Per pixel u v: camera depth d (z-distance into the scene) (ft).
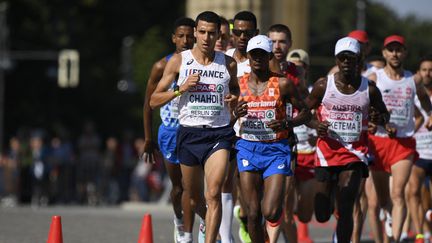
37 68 449.06
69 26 457.27
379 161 115.55
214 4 228.84
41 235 137.80
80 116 460.96
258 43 93.30
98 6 467.93
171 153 109.09
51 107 449.89
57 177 261.24
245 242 115.34
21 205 258.37
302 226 136.15
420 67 127.44
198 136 94.89
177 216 110.83
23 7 442.09
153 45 393.50
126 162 279.90
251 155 94.73
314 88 100.53
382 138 115.44
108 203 274.36
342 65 98.63
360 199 110.52
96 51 467.11
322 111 100.68
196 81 92.27
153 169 289.33
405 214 115.03
